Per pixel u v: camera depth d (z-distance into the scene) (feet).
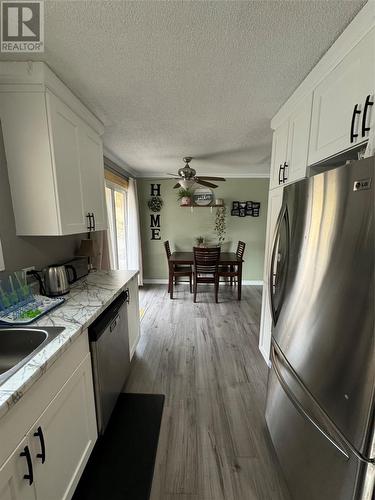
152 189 16.38
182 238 16.87
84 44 4.01
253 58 4.41
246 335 9.62
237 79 5.10
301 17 3.48
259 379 7.00
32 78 4.49
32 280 5.64
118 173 12.69
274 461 4.66
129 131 8.09
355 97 3.60
